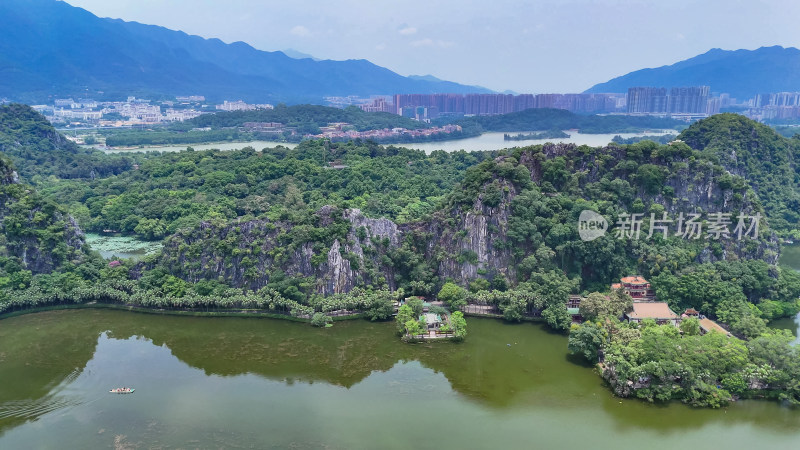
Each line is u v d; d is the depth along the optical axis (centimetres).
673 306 14275
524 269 15275
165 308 15238
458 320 13725
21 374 12019
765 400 10694
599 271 15438
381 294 15038
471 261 15562
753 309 13788
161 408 10656
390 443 9581
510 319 14450
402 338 13775
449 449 9419
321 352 13112
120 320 14875
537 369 12225
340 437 9750
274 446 9475
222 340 13738
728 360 10794
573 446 9488
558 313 13900
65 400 10950
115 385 11556
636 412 10488
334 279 15300
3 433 9875
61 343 13562
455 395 11206
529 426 10088
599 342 12106
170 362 12625
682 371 10656
